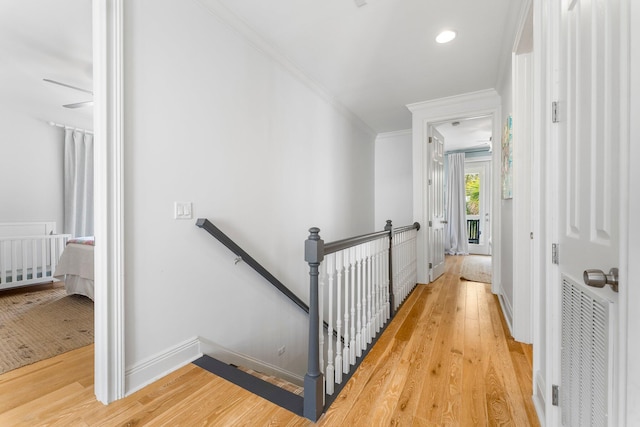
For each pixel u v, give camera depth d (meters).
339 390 1.60
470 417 1.38
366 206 4.81
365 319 2.12
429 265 4.03
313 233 1.45
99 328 1.43
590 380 0.84
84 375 1.69
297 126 2.92
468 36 2.32
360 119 4.39
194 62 1.84
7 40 2.39
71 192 4.30
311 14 2.07
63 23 2.18
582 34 0.93
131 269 1.52
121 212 1.45
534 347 1.48
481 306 3.03
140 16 1.56
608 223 0.76
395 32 2.28
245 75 2.25
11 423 1.29
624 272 0.63
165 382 1.59
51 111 4.07
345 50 2.53
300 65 2.78
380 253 2.49
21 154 3.97
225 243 1.93
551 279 1.19
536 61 1.43
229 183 2.10
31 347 2.06
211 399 1.46
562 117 1.12
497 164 3.40
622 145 0.66
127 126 1.50
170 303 1.71
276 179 2.60
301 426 1.31
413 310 2.92
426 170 3.90
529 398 1.52
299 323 2.88
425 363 1.89
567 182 1.07
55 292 3.50
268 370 2.39
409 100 3.67
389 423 1.34
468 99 3.51
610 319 0.72
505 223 2.85
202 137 1.90
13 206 3.91
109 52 1.40
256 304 2.34
